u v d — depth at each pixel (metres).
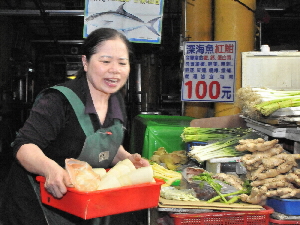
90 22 4.25
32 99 14.00
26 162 1.67
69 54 15.17
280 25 12.16
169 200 2.12
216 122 3.42
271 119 2.40
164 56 10.92
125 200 1.63
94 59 1.81
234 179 2.45
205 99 4.55
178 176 2.58
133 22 4.28
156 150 3.45
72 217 1.95
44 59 15.23
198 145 3.00
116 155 2.23
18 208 1.91
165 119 4.82
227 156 2.60
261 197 2.09
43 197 1.76
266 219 2.06
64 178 1.56
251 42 5.18
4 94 10.84
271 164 2.15
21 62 12.24
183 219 2.01
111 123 1.99
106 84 1.83
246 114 2.89
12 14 8.82
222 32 5.20
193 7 5.89
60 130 1.84
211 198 2.17
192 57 4.57
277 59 3.62
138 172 1.73
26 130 1.74
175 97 11.26
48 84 15.60
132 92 10.70
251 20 5.17
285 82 3.62
